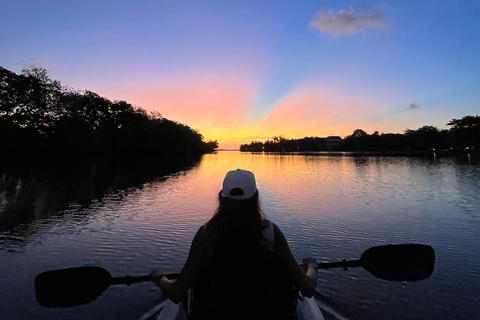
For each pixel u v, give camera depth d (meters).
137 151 73.38
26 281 5.04
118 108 65.69
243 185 1.87
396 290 4.65
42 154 45.91
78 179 20.94
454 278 5.08
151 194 14.66
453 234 7.62
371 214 9.95
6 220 9.32
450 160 48.09
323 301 4.33
